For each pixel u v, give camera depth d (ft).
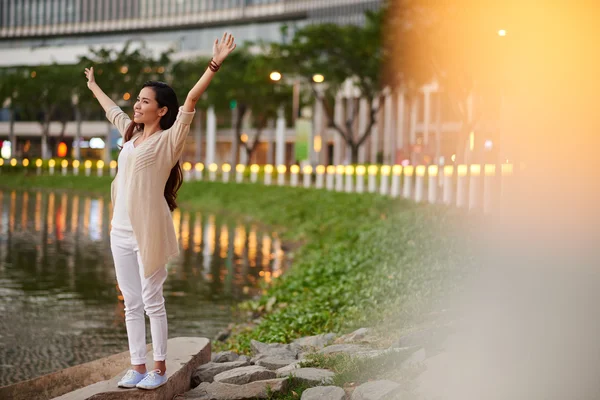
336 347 26.27
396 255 46.29
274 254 72.54
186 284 53.67
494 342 22.58
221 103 210.79
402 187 107.65
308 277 48.37
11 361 32.27
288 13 295.89
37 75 264.11
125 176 20.88
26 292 48.75
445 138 205.87
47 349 34.35
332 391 20.63
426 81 126.52
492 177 54.80
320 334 32.09
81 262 63.67
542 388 19.20
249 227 102.17
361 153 228.43
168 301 46.91
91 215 115.24
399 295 35.94
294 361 24.94
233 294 49.85
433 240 46.52
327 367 23.27
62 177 210.38
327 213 93.25
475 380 19.97
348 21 258.37
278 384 21.85
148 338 36.94
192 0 337.52
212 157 248.52
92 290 49.90
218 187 151.84
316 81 149.28
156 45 322.55
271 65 155.02
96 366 25.30
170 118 21.16
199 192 153.48
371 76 146.92
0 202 139.64
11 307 43.70
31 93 263.90
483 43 93.09
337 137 230.68
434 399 19.13
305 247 71.36
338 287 41.65
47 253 69.46
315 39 147.43
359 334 28.86
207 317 42.11
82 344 35.32
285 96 203.92
